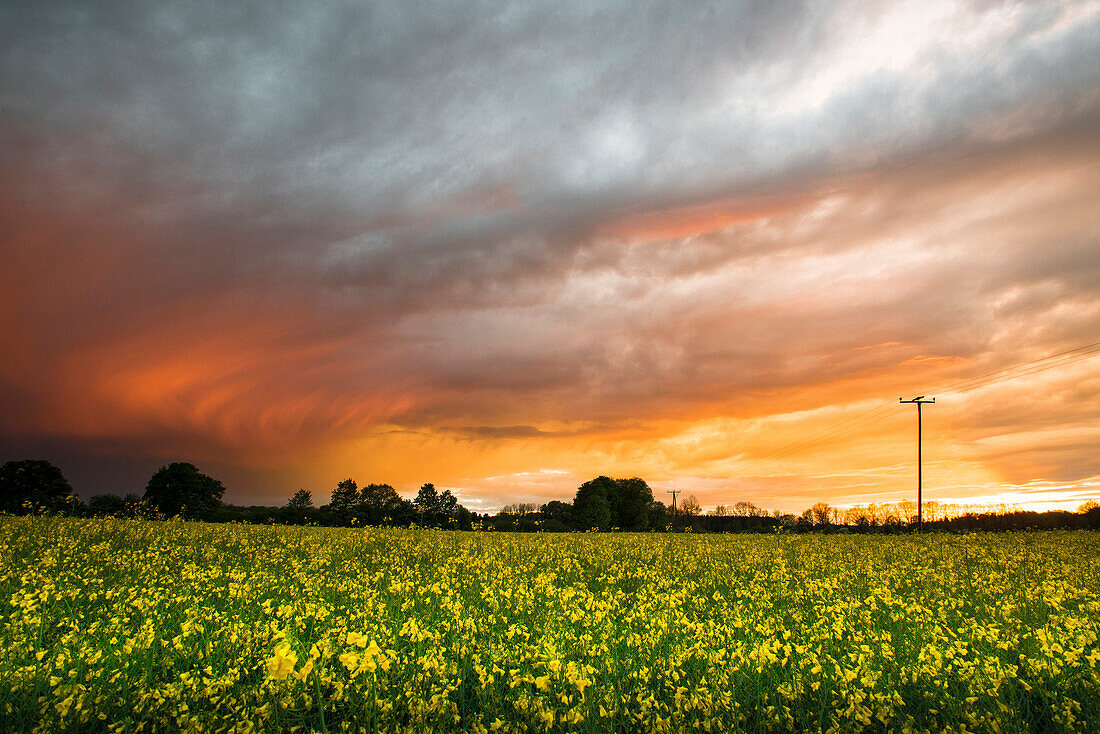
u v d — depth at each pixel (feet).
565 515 263.90
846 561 70.28
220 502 171.73
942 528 190.19
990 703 20.59
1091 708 20.58
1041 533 126.52
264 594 39.45
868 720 19.17
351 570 54.95
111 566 51.39
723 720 19.83
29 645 23.82
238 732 17.65
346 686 19.65
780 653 24.29
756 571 59.16
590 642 25.82
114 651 22.03
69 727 17.99
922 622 30.99
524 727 18.95
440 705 19.35
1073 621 27.99
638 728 19.34
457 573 54.29
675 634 28.12
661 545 90.33
